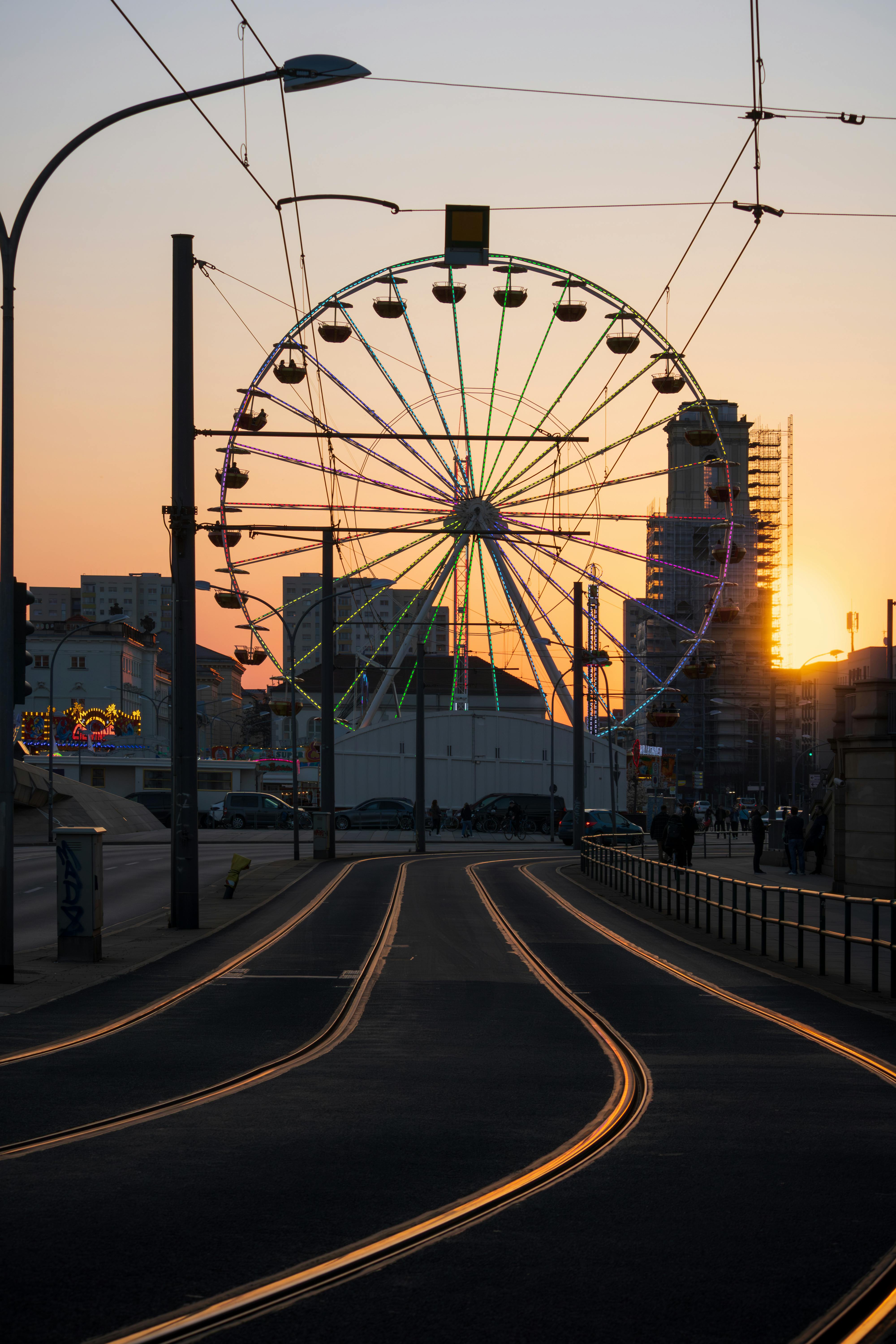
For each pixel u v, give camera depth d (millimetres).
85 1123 8008
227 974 16625
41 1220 5891
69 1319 4699
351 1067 10164
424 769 52250
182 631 23000
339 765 79625
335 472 50812
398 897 30531
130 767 86750
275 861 44500
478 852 53156
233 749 103625
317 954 19062
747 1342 4535
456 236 20250
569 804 83312
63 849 17703
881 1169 6941
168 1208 6102
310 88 16422
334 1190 6453
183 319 23141
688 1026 12586
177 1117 8227
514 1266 5312
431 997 14625
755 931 24188
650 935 23031
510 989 15445
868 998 14789
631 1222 5934
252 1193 6375
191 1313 4758
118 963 17625
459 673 117562
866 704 31406
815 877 38469
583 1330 4625
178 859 22766
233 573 49625
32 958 18078
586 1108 8586
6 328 15492
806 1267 5309
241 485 49656
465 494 55500
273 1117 8234
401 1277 5176
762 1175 6816
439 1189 6477
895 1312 4832
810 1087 9422
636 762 97562
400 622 55312
